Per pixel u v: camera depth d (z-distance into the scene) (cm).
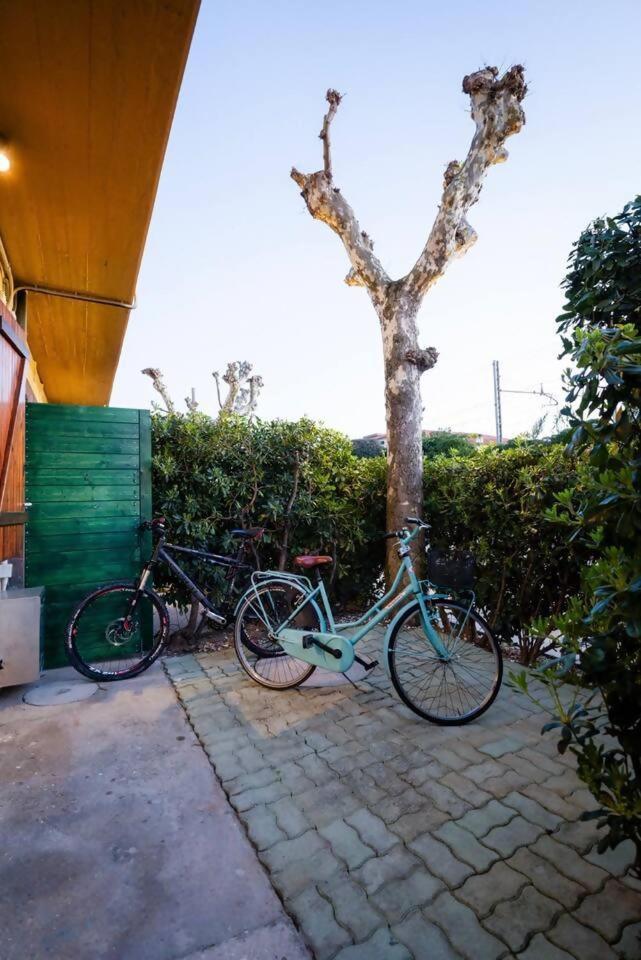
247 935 148
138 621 390
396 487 481
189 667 368
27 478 367
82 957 140
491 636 305
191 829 194
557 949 143
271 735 269
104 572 386
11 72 244
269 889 166
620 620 138
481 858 179
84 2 208
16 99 261
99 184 336
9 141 292
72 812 203
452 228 475
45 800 210
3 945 143
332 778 230
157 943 145
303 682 340
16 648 306
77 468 381
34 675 309
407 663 370
